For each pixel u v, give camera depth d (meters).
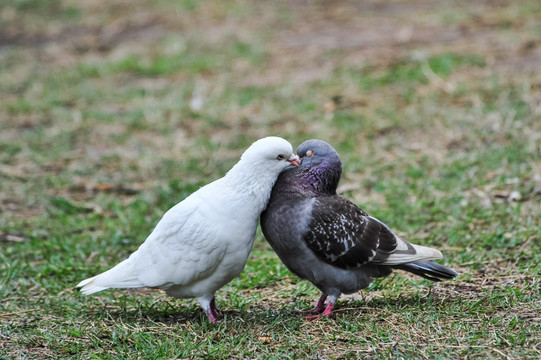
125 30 23.69
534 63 16.86
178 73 19.31
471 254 9.38
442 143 13.62
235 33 21.98
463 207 10.93
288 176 7.83
